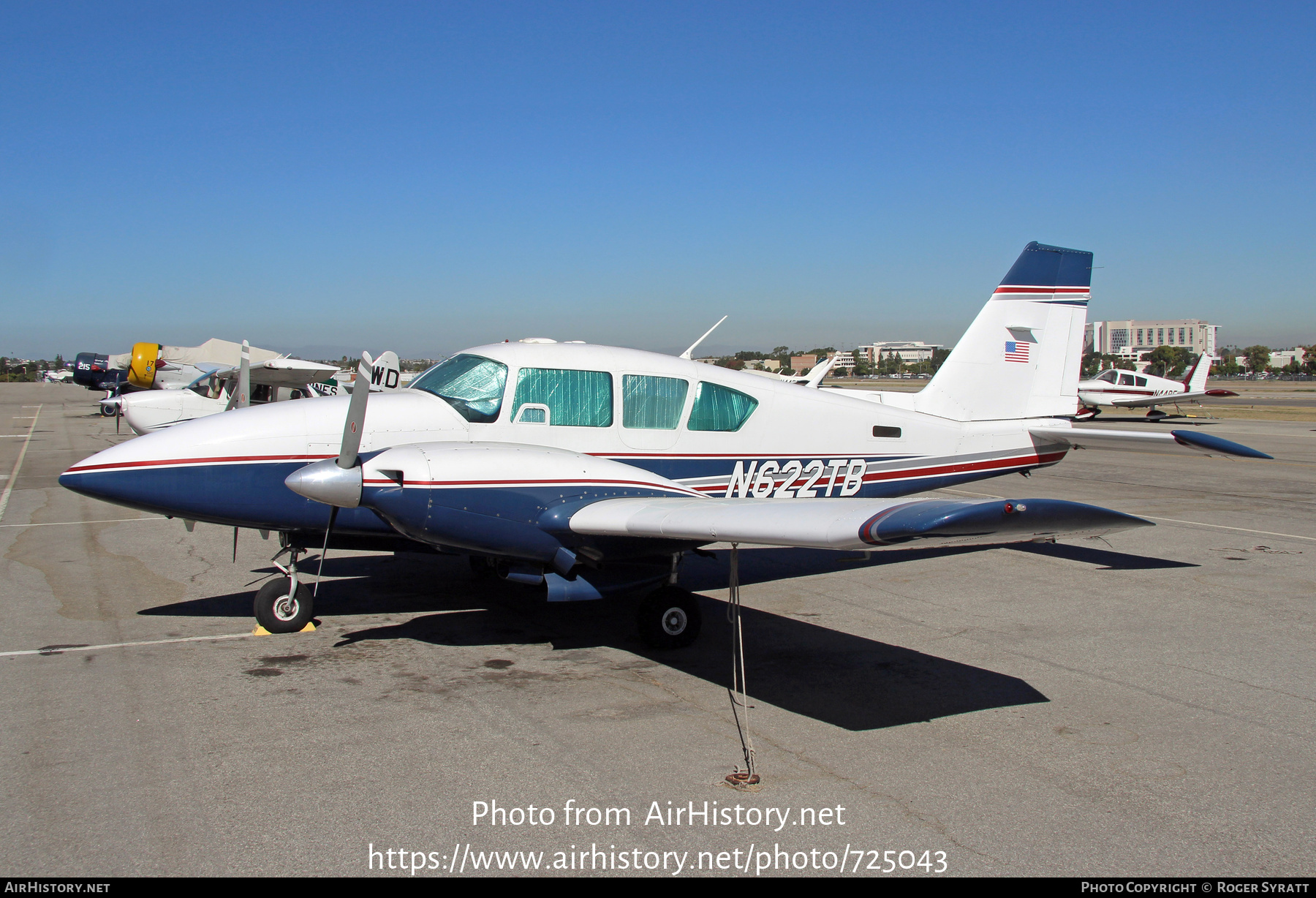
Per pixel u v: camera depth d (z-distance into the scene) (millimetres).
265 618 5566
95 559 8094
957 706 4391
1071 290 8016
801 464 6934
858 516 3912
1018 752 3811
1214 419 32531
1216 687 4688
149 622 5887
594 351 6332
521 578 5367
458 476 5023
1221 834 3119
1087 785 3504
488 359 6039
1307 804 3350
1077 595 6836
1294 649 5395
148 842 2971
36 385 81688
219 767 3576
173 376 27672
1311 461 18109
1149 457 19703
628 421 6281
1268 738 3990
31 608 6262
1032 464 7953
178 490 5340
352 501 4973
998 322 7816
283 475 5504
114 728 3977
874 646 5434
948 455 7570
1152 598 6719
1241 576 7531
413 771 3561
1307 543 9047
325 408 5750
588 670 4930
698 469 6531
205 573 7504
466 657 5160
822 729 4066
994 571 7758
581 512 4992
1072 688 4664
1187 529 10008
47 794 3316
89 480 5246
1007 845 3039
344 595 6746
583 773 3566
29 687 4539
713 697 4496
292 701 4367
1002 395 7840
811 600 6676
